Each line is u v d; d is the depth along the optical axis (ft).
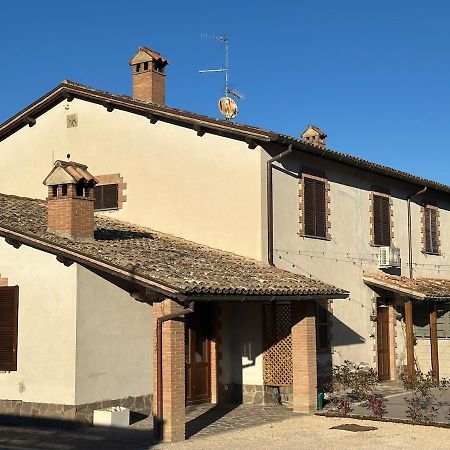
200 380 54.19
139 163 62.18
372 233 69.21
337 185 64.75
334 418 47.44
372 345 67.21
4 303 46.83
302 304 50.03
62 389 44.01
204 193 58.23
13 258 47.03
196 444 38.63
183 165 59.62
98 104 64.95
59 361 44.39
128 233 55.57
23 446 38.37
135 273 40.45
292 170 58.90
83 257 43.16
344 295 52.37
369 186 69.67
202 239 57.93
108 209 63.57
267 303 54.19
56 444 38.83
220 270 47.03
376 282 66.23
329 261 62.39
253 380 54.39
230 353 55.62
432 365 66.44
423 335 72.08
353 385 54.95
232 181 56.80
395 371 70.44
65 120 66.80
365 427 43.98
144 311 49.08
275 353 53.52
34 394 45.01
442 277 82.79
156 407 39.88
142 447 37.88
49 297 45.39
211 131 58.29
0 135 70.08
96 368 45.14
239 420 46.78
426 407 52.29
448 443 38.93
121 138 63.41
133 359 47.85
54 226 48.73
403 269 74.49
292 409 51.11
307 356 49.65
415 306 72.69
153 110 60.59
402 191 75.87
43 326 45.34
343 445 38.40
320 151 58.90
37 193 67.67
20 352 45.93
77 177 48.42
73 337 44.11
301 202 59.52
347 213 65.77
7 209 53.16
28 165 68.59
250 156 56.08
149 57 67.21
